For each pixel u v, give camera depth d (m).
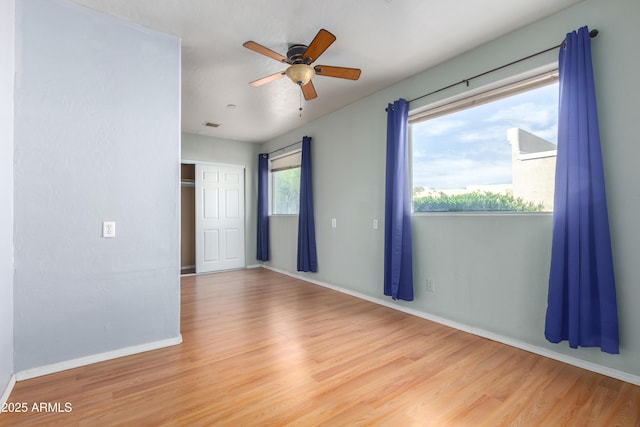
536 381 2.07
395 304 3.66
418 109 3.38
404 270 3.35
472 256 2.93
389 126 3.54
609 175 2.12
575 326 2.12
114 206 2.42
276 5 2.27
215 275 5.64
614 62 2.11
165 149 2.64
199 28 2.55
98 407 1.80
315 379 2.10
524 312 2.57
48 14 2.18
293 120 4.97
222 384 2.04
